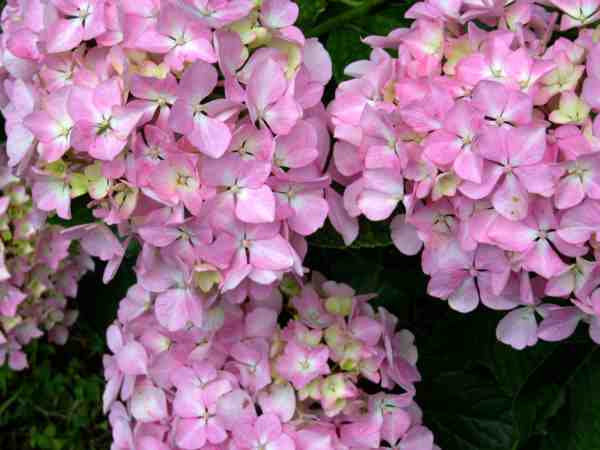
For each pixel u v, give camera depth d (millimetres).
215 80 663
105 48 695
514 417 801
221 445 740
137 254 806
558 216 671
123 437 799
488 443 865
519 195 665
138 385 780
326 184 704
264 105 686
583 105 667
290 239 717
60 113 696
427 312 864
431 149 672
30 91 717
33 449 1196
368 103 715
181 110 655
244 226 688
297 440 732
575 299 695
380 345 783
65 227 795
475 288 720
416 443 777
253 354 751
